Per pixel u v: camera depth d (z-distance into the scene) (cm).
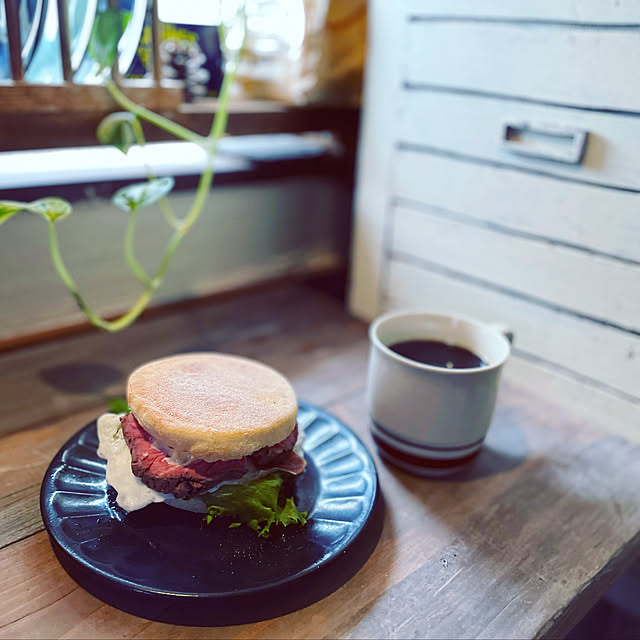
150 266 67
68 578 39
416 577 41
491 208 56
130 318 58
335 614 38
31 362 58
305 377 58
